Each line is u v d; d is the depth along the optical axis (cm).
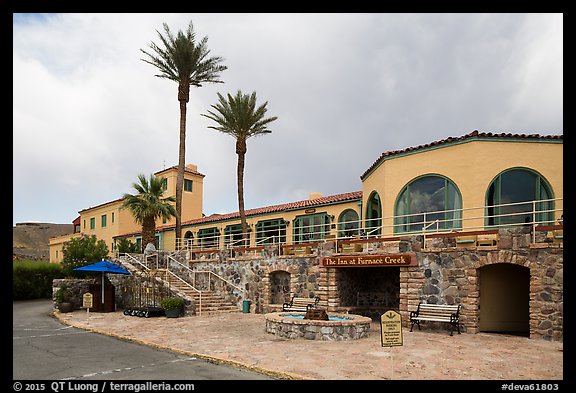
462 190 1711
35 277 3066
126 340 1362
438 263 1498
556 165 1709
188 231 3684
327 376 894
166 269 2391
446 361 1024
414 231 1836
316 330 1319
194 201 4216
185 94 3073
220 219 3353
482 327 1505
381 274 1942
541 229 1308
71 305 2148
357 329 1332
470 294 1423
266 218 3036
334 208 2627
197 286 2494
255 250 2209
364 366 976
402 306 1557
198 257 2564
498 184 1677
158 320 1827
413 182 1881
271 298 2119
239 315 2017
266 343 1264
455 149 1750
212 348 1191
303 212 2809
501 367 969
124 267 2405
